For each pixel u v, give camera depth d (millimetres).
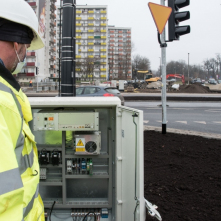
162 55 7559
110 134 2961
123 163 2600
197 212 3400
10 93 1239
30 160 1424
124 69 115000
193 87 38125
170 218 3264
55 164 2955
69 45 5531
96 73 113812
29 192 1319
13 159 1052
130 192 2336
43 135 3021
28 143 1440
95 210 3092
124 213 2574
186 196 3861
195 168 4953
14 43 1412
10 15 1360
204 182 4328
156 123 11484
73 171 3014
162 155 5777
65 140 2992
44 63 72938
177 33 6051
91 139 2814
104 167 3061
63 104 2701
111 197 3020
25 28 1463
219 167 4980
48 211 3066
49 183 2975
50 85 44406
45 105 2709
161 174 4715
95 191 3123
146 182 4379
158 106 18344
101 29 113375
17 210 1060
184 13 5895
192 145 6535
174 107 17719
